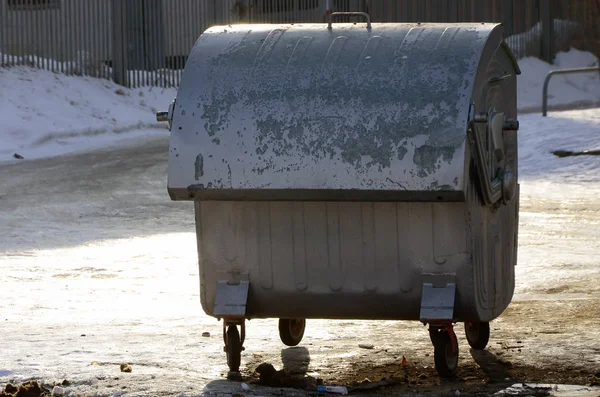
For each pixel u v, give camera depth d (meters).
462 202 11.97
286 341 14.55
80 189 34.78
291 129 12.26
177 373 12.84
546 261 22.72
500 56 13.26
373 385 12.30
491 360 13.70
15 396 11.59
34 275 22.06
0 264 23.44
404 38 12.66
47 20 52.84
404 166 11.84
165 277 21.77
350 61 12.55
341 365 13.58
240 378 12.74
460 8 65.69
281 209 12.53
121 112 50.91
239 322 12.83
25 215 30.61
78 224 29.28
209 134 12.44
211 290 12.88
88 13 54.25
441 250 12.15
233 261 12.74
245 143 12.32
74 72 53.41
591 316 16.80
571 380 12.59
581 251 24.28
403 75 12.26
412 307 12.39
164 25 59.31
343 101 12.24
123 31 55.12
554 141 42.38
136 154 41.88
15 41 54.81
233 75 12.68
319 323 16.88
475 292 12.27
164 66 58.03
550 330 15.70
